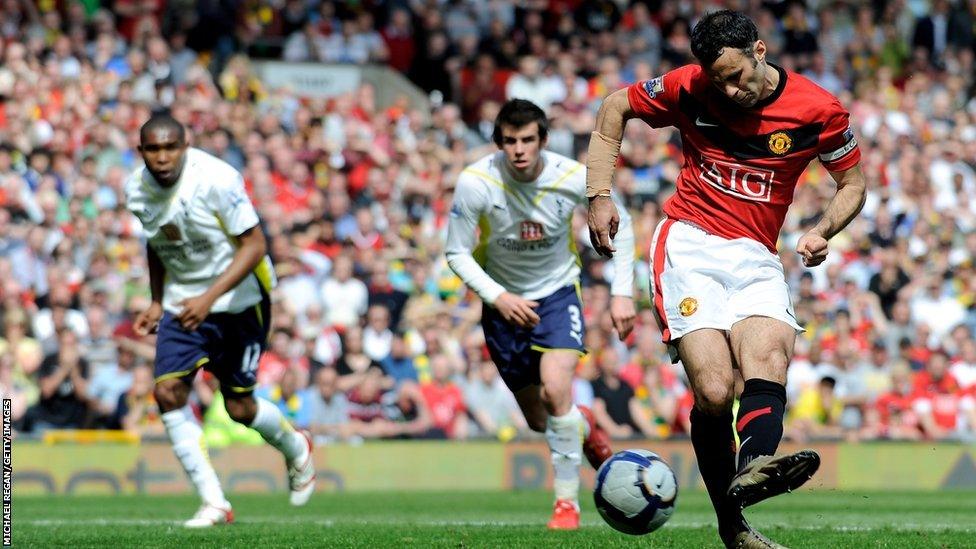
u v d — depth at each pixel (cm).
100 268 5103
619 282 2583
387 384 4812
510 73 7494
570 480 2544
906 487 4956
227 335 2672
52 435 4347
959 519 3039
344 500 3878
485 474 4684
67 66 6341
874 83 7938
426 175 6238
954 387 5381
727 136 1745
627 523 1892
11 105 5881
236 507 3509
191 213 2561
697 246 1755
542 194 2558
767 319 1692
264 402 2767
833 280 6044
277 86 6994
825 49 8212
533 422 2808
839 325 5406
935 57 8331
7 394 4534
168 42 7025
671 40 7862
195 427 2695
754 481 1511
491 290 2542
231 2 7225
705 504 3609
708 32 1650
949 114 7825
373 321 5072
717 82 1672
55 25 6731
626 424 4853
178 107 6150
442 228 5978
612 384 4866
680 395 5097
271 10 7375
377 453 4594
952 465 4991
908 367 5478
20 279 5172
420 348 5175
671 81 1780
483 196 2556
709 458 1784
